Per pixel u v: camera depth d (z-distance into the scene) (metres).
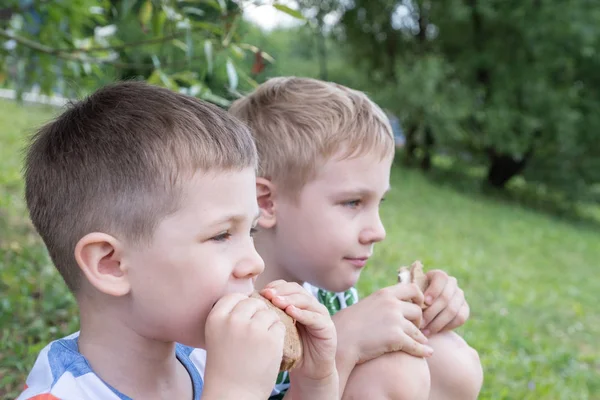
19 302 3.45
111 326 1.40
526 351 4.77
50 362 1.36
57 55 3.67
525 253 9.52
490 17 15.95
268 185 2.06
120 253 1.31
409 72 15.53
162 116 1.36
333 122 2.02
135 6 4.47
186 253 1.31
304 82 2.25
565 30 15.84
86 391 1.33
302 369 1.60
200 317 1.35
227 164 1.34
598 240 12.51
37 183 1.41
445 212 11.71
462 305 2.07
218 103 3.21
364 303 1.94
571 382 4.27
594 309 6.77
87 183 1.33
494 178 17.55
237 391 1.27
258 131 2.09
